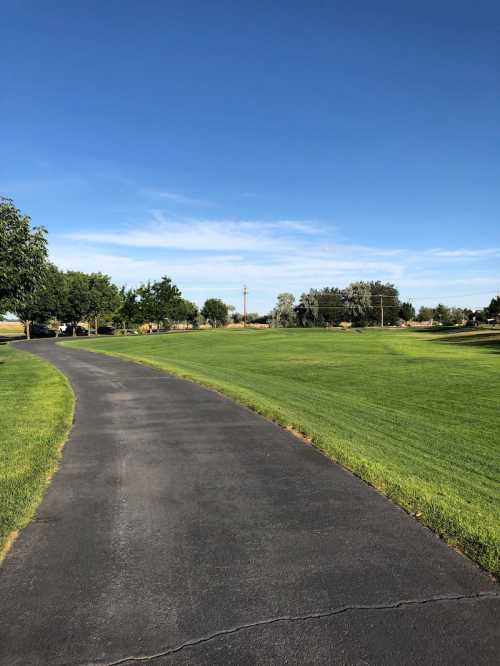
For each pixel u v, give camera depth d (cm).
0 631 320
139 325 8175
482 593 362
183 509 526
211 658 296
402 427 975
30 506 525
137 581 380
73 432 877
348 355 2853
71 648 304
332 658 294
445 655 296
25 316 5731
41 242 2006
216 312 11262
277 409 1073
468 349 3222
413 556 419
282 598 357
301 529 475
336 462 698
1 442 780
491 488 616
